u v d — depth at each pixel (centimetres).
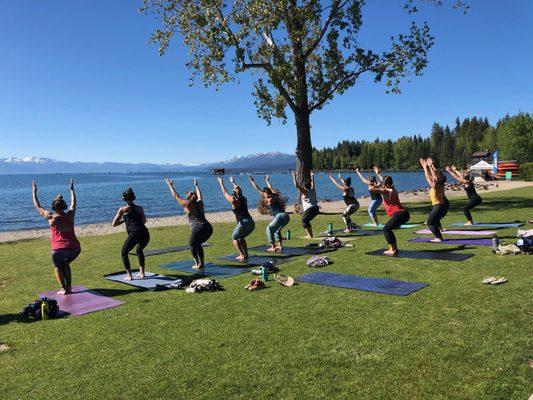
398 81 2084
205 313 615
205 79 2005
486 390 358
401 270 794
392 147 16600
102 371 445
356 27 2073
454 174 1351
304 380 397
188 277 868
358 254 986
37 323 623
